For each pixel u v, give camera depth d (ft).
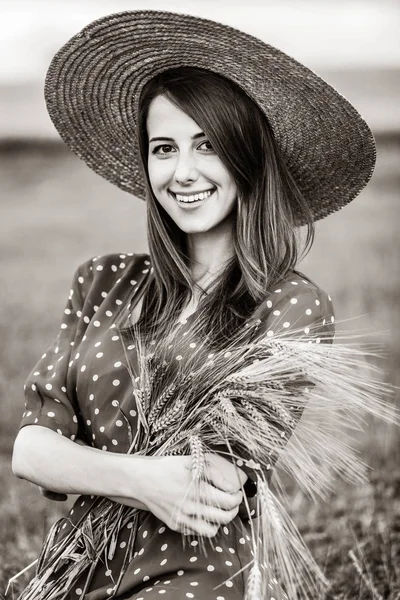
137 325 11.14
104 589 9.93
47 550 10.71
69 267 39.34
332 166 12.05
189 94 10.69
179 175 10.76
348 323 29.78
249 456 9.77
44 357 11.73
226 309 10.68
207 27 10.67
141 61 11.73
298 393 9.96
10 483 19.22
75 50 11.78
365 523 16.84
